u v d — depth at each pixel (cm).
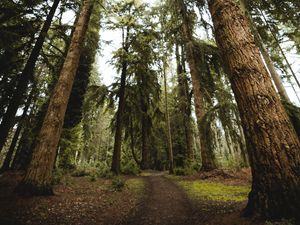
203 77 1538
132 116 2069
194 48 1459
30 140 1322
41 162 661
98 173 1338
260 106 308
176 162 2441
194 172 1505
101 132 3853
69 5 1089
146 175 1670
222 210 465
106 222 482
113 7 1352
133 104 1892
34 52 964
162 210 594
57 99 753
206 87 1496
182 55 1742
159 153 3009
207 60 1575
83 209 559
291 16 943
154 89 1938
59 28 1067
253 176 315
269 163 286
